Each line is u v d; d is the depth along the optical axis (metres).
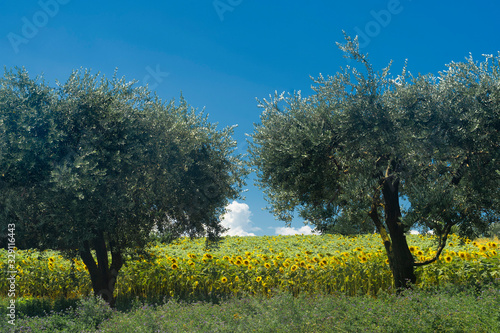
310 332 6.73
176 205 12.78
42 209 10.41
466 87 9.98
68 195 9.97
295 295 12.32
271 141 11.62
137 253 13.38
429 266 11.21
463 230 10.06
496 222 10.09
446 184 10.08
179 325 7.84
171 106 13.13
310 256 15.42
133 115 11.75
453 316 6.79
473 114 9.61
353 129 10.41
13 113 10.03
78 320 9.07
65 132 10.68
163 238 14.23
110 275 12.38
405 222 10.16
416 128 9.96
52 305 11.84
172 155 12.05
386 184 11.12
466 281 10.36
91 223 10.44
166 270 13.89
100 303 9.82
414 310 7.41
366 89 10.45
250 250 21.06
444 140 9.96
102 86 11.44
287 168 11.30
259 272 12.89
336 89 10.91
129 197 11.09
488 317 6.72
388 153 10.38
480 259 10.74
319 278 12.30
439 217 9.77
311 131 10.69
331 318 7.22
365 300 8.81
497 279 9.35
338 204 11.46
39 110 10.29
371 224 12.16
